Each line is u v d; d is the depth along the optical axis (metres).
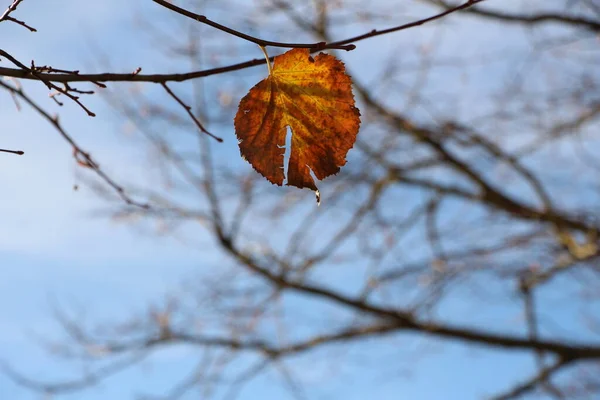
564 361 9.45
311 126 1.53
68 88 1.64
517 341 9.59
